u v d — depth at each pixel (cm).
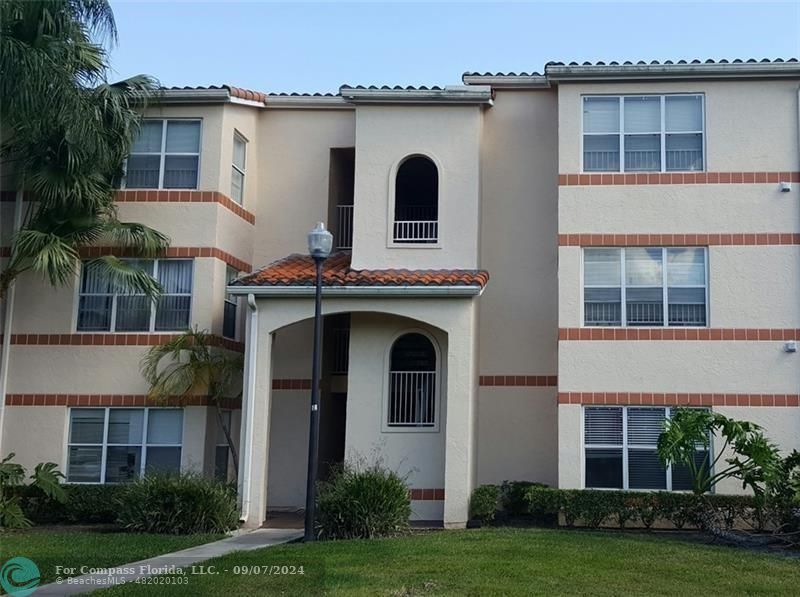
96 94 1936
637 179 1952
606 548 1476
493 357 2100
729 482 1822
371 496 1672
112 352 2059
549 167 2148
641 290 1922
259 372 1905
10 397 2058
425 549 1456
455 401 1862
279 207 2291
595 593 1154
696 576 1266
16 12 1817
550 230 2128
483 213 2148
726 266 1902
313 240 1622
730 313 1886
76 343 2066
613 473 1869
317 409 1614
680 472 1853
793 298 1877
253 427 1886
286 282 1898
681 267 1922
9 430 2047
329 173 2292
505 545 1491
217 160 2114
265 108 2309
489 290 2122
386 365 1958
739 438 1639
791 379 1852
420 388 1961
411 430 1931
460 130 2084
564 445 1878
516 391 2084
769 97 1945
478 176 2072
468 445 1850
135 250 2080
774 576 1277
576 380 1897
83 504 1933
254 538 1692
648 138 1969
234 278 2191
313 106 2303
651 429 1873
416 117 2094
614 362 1895
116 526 1853
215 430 2073
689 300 1908
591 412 1895
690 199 1931
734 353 1872
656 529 1778
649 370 1884
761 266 1894
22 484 1992
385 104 2098
